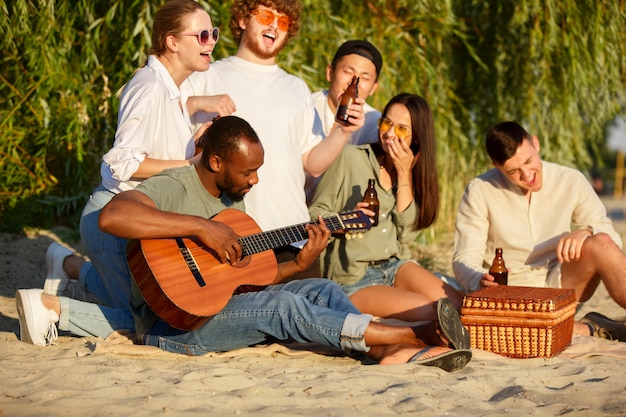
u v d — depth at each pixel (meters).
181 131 5.11
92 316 4.93
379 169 5.56
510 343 4.91
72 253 5.52
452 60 10.74
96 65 8.56
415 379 4.30
